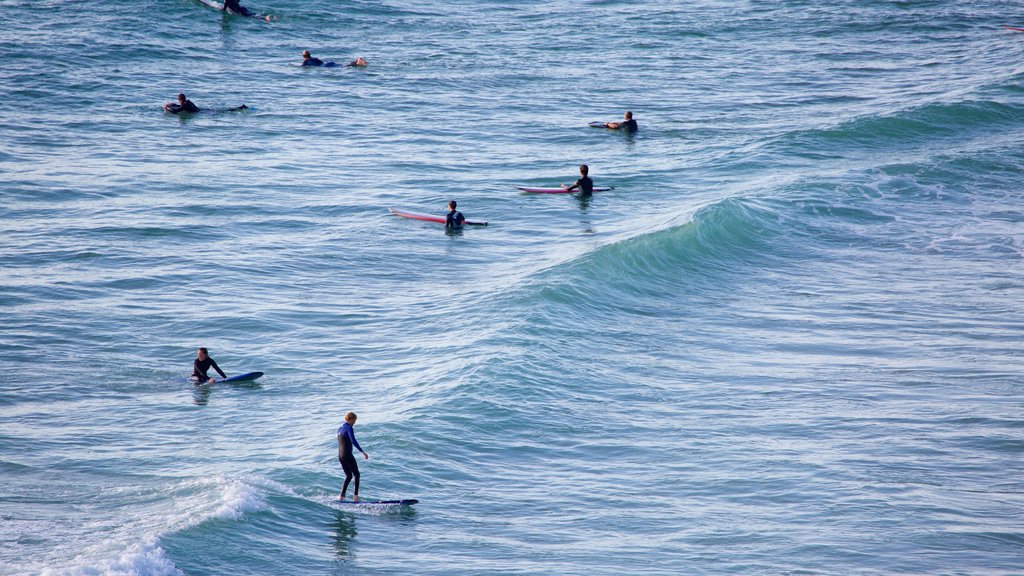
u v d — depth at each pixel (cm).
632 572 5672
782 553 5912
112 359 9181
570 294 10775
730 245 12900
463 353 9125
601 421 7912
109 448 7350
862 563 5797
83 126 18075
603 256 11825
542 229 13450
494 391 8256
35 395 8325
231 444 7419
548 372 8769
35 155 16088
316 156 16900
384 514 6322
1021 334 10056
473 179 15788
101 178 15050
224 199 14338
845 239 13350
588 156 17312
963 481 6919
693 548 5984
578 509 6500
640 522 6322
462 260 12200
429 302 10750
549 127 19312
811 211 14312
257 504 6234
